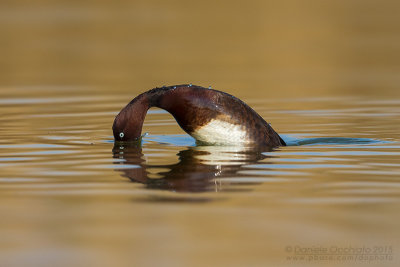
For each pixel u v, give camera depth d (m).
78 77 34.47
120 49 45.06
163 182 13.07
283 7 65.75
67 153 16.05
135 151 16.28
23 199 11.95
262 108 24.47
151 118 22.19
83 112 23.59
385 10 64.38
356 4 68.06
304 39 48.94
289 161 14.92
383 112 23.11
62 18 60.84
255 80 32.78
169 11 64.88
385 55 41.31
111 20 59.56
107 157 15.53
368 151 16.06
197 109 16.44
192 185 12.80
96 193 12.30
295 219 10.62
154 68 37.09
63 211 11.20
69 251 9.41
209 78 33.31
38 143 17.44
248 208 11.23
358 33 51.69
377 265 8.97
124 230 10.20
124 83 32.25
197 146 16.94
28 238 9.93
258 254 9.25
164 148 16.67
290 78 33.53
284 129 19.80
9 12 65.00
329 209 11.13
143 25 56.47
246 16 60.78
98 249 9.43
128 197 12.00
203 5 67.88
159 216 10.85
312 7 65.44
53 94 28.89
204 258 9.09
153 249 9.44
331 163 14.69
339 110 23.75
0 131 19.42
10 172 14.04
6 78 34.41
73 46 46.53
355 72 35.47
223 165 14.52
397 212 10.92
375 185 12.66
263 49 44.22
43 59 41.25
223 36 50.31
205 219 10.66
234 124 16.67
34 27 55.50
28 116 22.55
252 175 13.59
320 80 32.72
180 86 16.67
